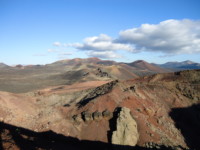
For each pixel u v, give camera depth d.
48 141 27.06
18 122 34.56
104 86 50.84
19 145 20.89
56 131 33.31
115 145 31.23
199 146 36.00
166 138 34.25
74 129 34.25
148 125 35.53
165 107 43.25
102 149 31.41
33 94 55.41
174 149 31.42
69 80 115.62
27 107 41.34
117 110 36.22
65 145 28.27
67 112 38.47
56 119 36.03
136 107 38.84
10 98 42.12
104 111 36.16
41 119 36.12
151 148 31.45
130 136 32.25
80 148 30.00
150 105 41.47
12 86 92.50
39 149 21.55
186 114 42.56
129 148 31.42
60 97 52.31
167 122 38.97
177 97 46.56
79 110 38.06
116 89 43.34
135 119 35.75
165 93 46.97
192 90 48.00
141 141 32.84
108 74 125.50
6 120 33.78
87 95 49.75
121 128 32.62
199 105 45.34
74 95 54.50
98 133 33.59
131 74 154.00
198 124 40.91
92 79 108.44
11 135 23.41
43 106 44.34
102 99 39.22
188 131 38.66
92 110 36.81
